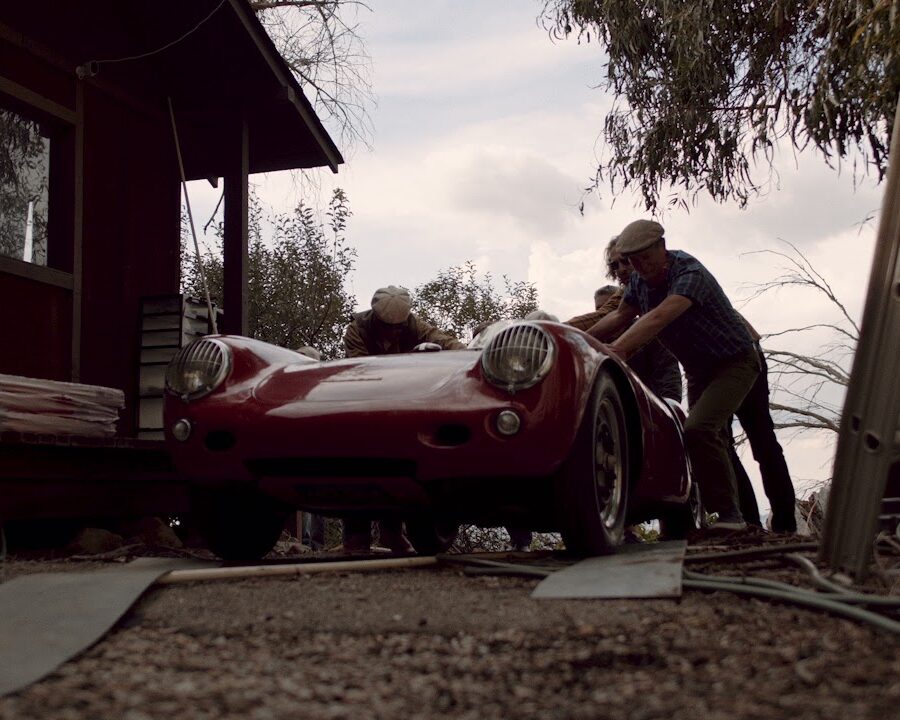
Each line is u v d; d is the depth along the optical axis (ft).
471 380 10.84
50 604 8.03
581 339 11.19
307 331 41.55
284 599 8.62
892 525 11.57
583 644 6.83
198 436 11.35
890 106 19.24
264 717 5.31
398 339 16.83
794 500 17.76
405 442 10.55
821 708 5.25
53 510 14.98
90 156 23.17
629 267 17.17
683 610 7.69
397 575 10.19
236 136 25.21
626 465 12.03
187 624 7.74
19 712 5.34
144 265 24.85
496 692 5.82
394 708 5.51
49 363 21.33
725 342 14.60
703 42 23.00
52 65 21.94
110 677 6.17
